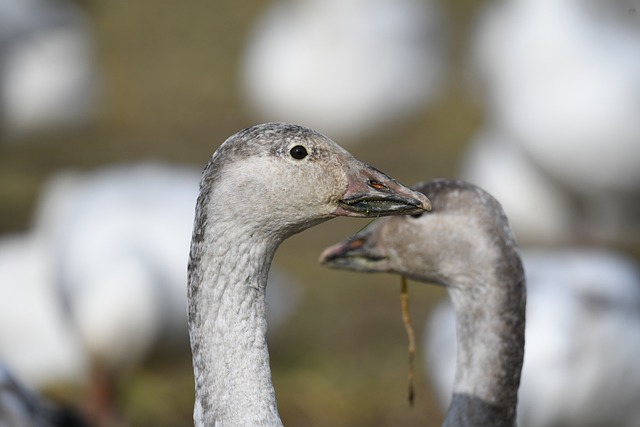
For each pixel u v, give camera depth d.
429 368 9.87
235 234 5.11
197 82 19.92
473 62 16.86
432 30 15.57
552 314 9.10
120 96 19.27
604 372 8.96
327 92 15.02
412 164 15.77
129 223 10.84
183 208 11.16
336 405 10.66
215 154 5.13
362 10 15.01
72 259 10.61
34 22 15.51
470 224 5.96
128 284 10.29
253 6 23.06
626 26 12.21
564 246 12.65
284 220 5.18
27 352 11.11
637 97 11.81
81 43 15.96
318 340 11.77
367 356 11.45
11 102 15.59
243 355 5.10
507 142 12.79
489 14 17.00
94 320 10.22
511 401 6.03
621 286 9.37
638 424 9.19
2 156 16.42
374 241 6.16
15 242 12.79
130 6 23.09
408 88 15.27
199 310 5.11
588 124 11.88
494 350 5.98
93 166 16.41
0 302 11.15
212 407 5.09
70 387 10.91
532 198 12.63
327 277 13.03
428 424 10.46
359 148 15.71
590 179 12.15
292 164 5.13
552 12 12.17
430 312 12.36
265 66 15.36
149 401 10.52
